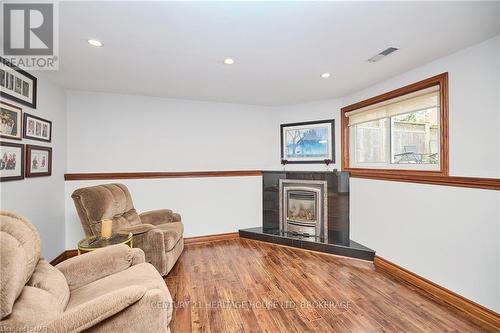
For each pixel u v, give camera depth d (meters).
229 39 1.85
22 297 1.05
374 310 1.92
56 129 2.84
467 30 1.72
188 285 2.32
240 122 3.97
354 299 2.08
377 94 2.91
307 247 3.27
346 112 3.43
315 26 1.67
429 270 2.17
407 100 2.56
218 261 2.91
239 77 2.69
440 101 2.18
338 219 3.31
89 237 2.16
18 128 2.15
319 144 3.74
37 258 1.28
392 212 2.57
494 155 1.79
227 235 3.82
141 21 1.60
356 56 2.15
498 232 1.70
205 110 3.78
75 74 2.55
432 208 2.15
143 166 3.45
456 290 1.95
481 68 1.88
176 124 3.62
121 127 3.34
